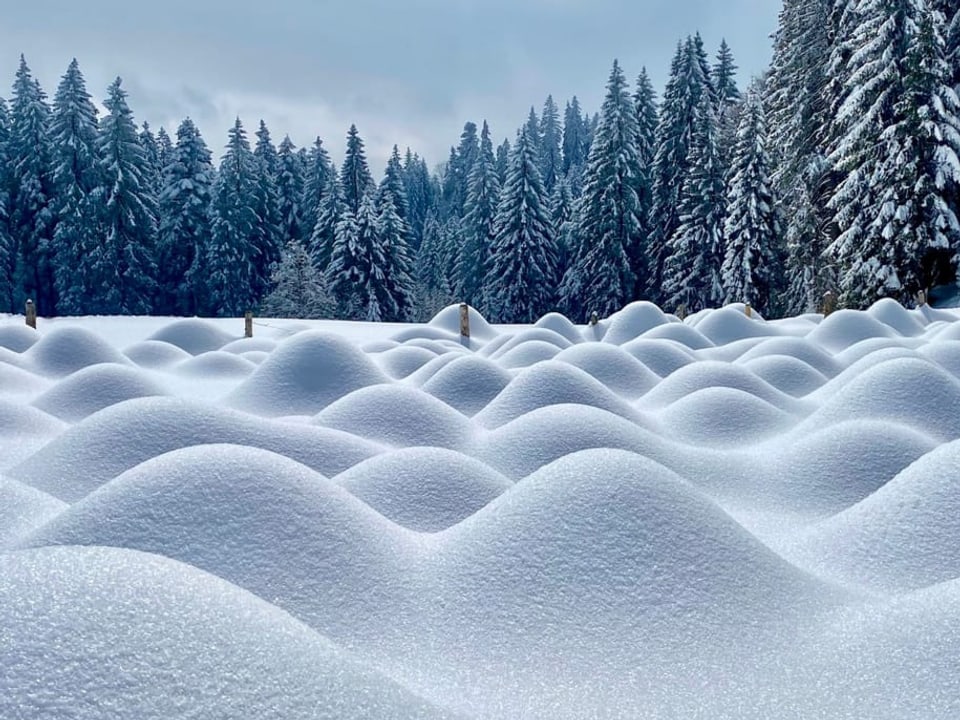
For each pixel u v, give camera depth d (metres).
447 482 4.55
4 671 1.39
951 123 21.50
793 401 8.78
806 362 11.45
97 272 40.81
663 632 2.79
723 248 35.72
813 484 5.56
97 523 3.26
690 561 3.04
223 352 13.11
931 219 21.72
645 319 19.30
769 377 10.21
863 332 14.80
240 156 48.03
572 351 10.48
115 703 1.41
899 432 5.81
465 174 91.69
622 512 3.20
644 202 44.59
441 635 2.88
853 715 2.36
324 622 2.93
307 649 1.82
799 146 29.55
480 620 2.91
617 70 41.91
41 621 1.52
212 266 46.00
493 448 6.07
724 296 34.84
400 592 3.10
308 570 3.10
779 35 33.41
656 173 41.72
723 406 7.65
